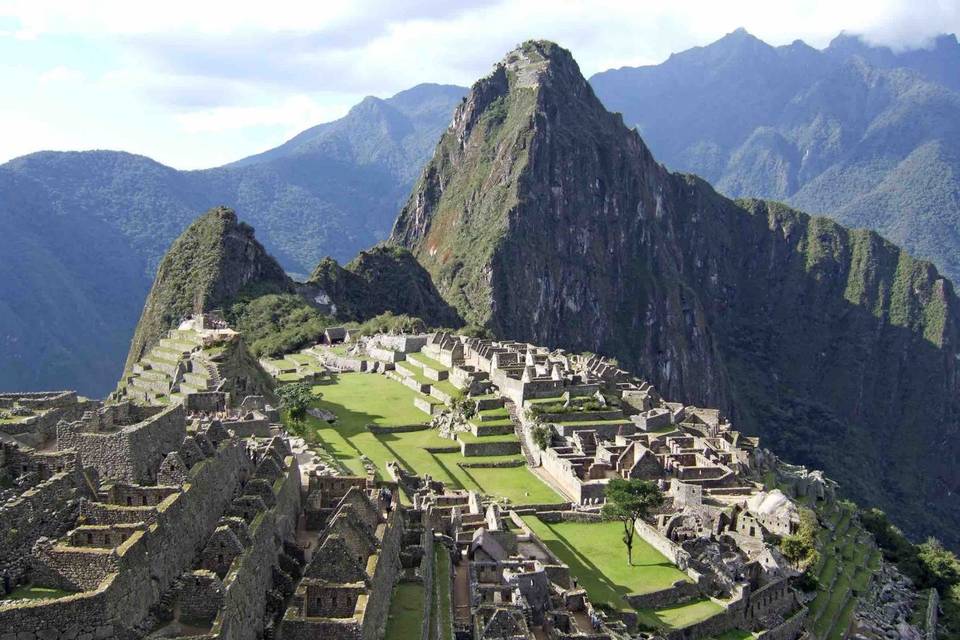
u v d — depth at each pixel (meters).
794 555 118.38
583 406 148.62
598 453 130.88
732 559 105.00
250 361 148.00
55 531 45.62
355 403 164.62
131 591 41.97
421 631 57.28
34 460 51.84
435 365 189.00
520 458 139.12
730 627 96.69
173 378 131.12
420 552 70.69
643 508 106.12
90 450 53.19
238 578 47.31
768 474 158.88
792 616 106.94
